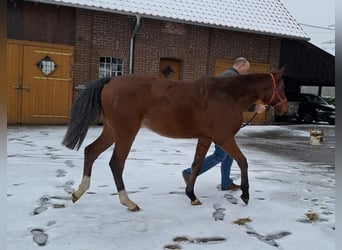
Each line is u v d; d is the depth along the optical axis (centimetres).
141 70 1386
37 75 1238
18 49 1205
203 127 450
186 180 519
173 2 1431
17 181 541
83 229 388
